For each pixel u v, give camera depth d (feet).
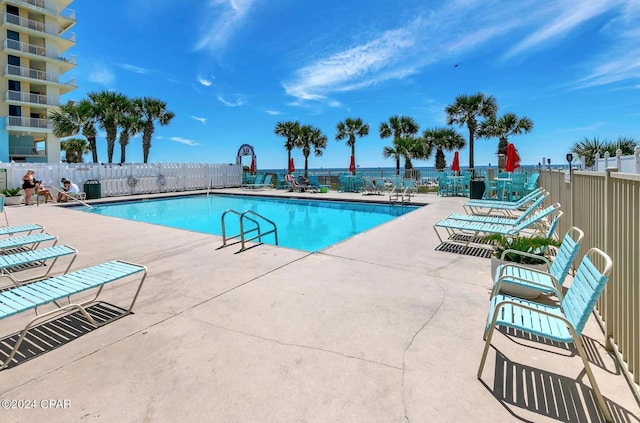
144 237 21.72
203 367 7.64
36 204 42.16
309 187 58.18
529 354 8.05
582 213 13.29
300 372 7.39
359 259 16.08
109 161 90.63
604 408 6.10
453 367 7.54
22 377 7.39
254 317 10.11
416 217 28.25
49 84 107.14
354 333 9.09
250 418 6.08
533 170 44.47
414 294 11.75
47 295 9.30
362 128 87.20
